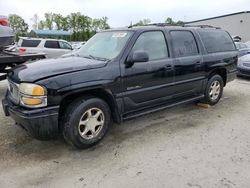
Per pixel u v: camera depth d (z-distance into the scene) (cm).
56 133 345
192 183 296
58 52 1266
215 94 593
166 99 475
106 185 292
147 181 300
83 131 365
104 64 379
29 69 361
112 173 316
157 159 349
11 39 600
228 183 297
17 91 349
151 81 432
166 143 398
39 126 327
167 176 310
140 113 431
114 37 441
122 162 341
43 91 324
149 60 429
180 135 429
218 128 462
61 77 337
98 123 379
